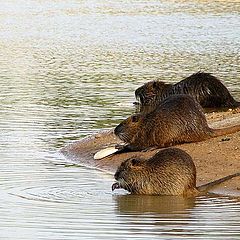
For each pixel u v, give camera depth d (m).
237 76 29.38
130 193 13.69
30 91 25.66
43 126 19.52
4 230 11.34
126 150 16.20
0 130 19.00
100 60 35.53
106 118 20.66
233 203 12.95
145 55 37.62
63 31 51.66
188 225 11.62
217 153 15.46
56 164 15.62
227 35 48.53
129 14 63.59
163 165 13.56
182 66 33.00
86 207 12.68
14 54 38.19
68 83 27.69
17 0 78.12
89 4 73.25
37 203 12.85
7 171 14.98
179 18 60.12
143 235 11.20
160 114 16.22
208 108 21.84
